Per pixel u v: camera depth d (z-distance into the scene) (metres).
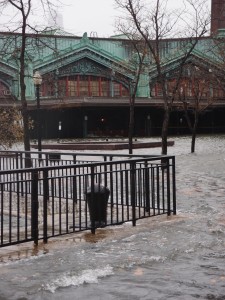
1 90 62.56
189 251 7.32
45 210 7.77
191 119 81.62
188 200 12.73
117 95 73.00
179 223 9.32
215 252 7.31
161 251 7.29
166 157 9.95
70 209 11.16
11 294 5.43
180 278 6.07
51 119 68.94
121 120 73.88
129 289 5.66
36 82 28.23
